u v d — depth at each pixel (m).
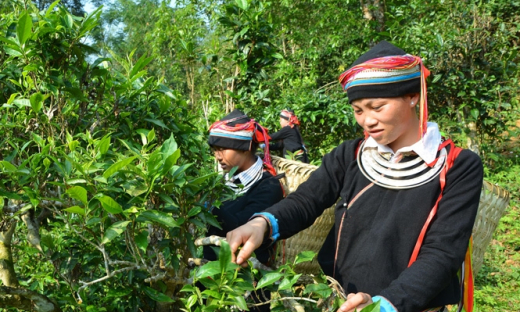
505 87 7.47
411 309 1.37
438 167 1.51
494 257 5.34
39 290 2.25
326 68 10.16
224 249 1.33
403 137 1.55
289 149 4.83
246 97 4.93
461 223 1.46
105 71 2.02
